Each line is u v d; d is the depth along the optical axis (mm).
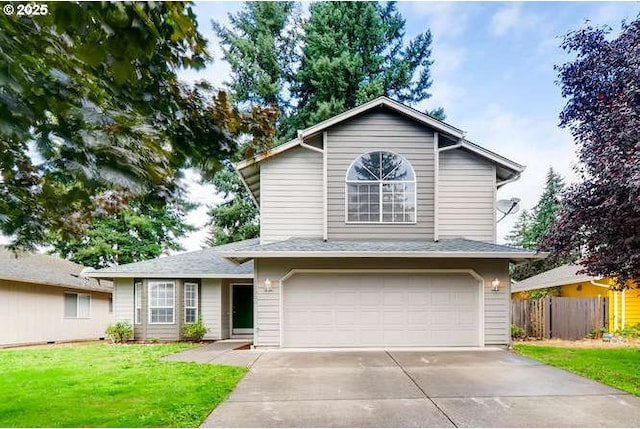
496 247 10672
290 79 24328
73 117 2285
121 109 2900
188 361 9148
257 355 9789
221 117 3660
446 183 11633
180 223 27781
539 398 5996
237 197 23828
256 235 23703
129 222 25672
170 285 14484
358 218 11328
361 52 23516
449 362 8758
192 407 5516
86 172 2344
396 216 11344
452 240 11414
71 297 18422
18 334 15250
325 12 22844
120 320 14367
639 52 7852
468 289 10930
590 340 13344
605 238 8070
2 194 3354
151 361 9188
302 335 10734
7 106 1998
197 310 14711
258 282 10766
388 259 10867
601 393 6250
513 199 11594
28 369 8305
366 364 8578
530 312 14750
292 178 11555
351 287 10883
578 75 9188
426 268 10859
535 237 34219
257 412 5406
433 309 10859
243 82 23156
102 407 5535
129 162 2510
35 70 2158
